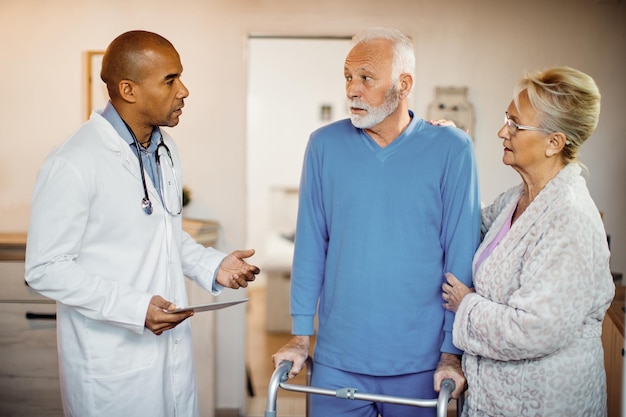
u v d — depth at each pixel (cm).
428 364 209
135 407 198
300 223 220
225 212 368
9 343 325
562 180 178
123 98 195
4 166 365
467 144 206
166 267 204
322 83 714
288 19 360
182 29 361
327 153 213
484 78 364
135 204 196
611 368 263
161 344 204
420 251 207
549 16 361
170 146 216
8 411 329
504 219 195
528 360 178
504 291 182
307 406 221
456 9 361
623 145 364
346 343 211
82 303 185
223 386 373
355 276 208
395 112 206
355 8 361
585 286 169
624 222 365
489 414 185
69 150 188
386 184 206
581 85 175
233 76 363
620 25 359
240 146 365
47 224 184
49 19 359
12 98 363
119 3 358
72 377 198
